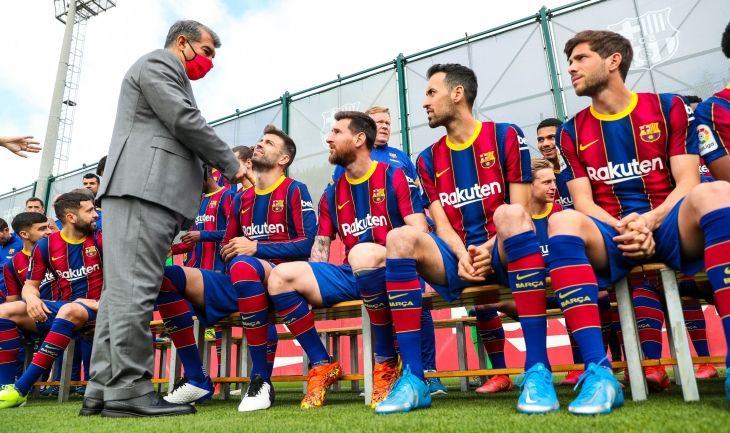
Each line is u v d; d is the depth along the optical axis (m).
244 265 2.27
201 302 2.47
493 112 6.09
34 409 2.63
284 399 3.00
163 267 2.15
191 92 2.35
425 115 6.47
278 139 3.14
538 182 3.05
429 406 1.78
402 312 1.77
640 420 1.18
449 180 2.31
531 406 1.42
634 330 1.71
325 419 1.57
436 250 1.98
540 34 6.06
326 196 2.78
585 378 1.42
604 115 2.04
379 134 4.05
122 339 1.97
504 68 6.15
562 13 6.01
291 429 1.35
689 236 1.56
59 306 3.45
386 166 2.59
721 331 5.05
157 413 1.92
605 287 1.84
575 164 2.08
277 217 3.00
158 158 2.13
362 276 2.01
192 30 2.41
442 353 6.07
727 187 1.41
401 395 1.65
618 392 1.41
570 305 1.52
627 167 1.97
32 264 3.55
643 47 5.69
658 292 2.55
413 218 2.40
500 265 1.86
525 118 5.91
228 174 2.26
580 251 1.56
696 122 1.91
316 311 2.46
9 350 3.09
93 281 3.68
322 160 7.05
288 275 2.23
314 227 2.94
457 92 2.28
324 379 2.13
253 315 2.21
